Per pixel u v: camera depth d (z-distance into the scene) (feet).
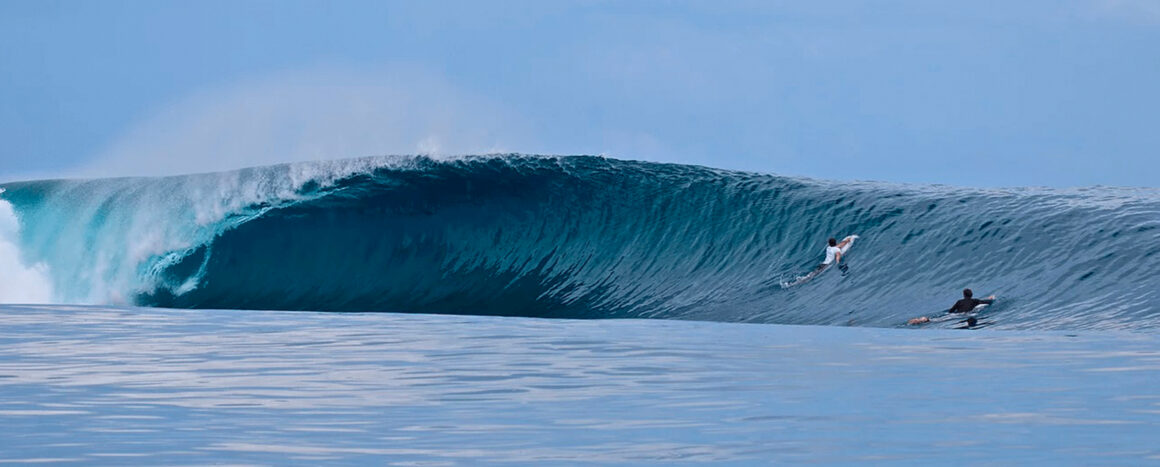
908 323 256.11
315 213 369.50
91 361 142.41
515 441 84.84
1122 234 283.79
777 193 351.25
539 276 344.28
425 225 361.92
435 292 348.38
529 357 149.38
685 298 315.99
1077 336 189.78
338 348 161.58
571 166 372.79
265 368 134.72
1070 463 73.41
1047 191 334.65
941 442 82.17
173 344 166.71
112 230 389.60
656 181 364.17
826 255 306.96
